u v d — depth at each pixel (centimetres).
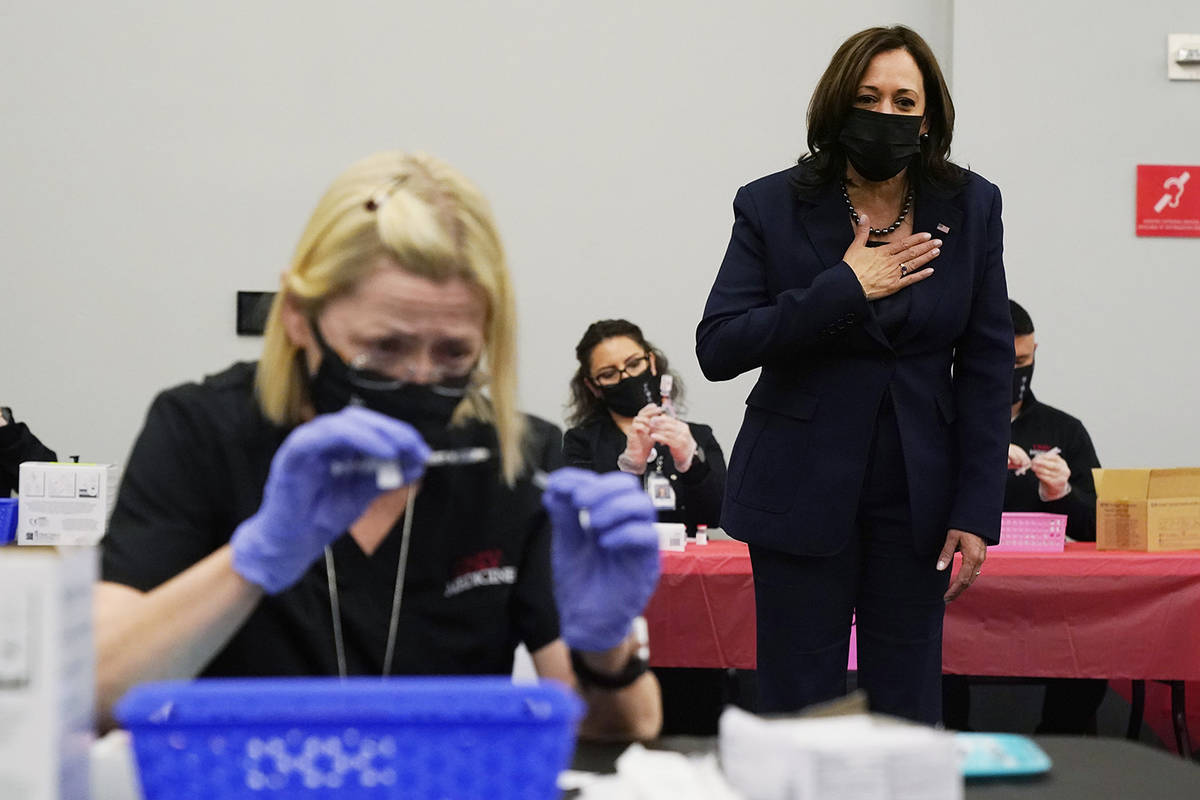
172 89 568
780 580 240
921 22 569
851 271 231
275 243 571
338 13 569
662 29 570
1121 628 340
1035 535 363
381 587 136
